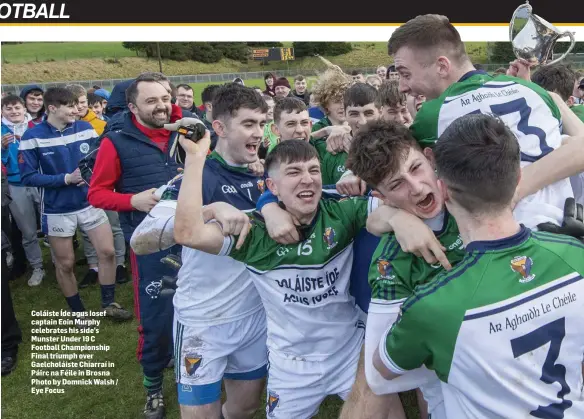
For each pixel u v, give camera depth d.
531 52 2.07
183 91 7.08
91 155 3.44
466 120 1.26
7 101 5.73
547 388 1.23
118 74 40.16
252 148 2.32
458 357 1.22
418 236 1.43
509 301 1.20
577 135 1.79
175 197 2.16
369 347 1.53
